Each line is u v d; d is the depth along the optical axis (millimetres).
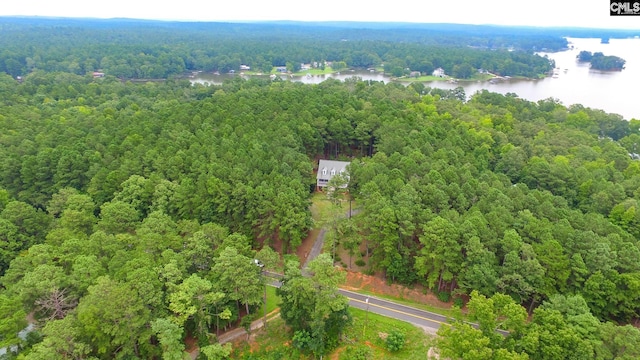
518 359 45688
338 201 93188
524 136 140875
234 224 84750
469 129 135500
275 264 62750
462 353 48156
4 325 47125
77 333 47562
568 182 100375
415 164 95188
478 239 66000
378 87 196750
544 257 64688
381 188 84812
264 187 84625
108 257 63906
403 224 72375
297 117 130500
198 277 56438
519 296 63656
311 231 91938
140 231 70000
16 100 164125
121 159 101250
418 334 62469
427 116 146875
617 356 46906
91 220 80375
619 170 113438
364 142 124562
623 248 64625
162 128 122188
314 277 56156
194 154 100750
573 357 47406
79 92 192000
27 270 58750
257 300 58688
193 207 85938
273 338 61688
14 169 99625
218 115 132375
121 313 49094
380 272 77750
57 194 92312
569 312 52906
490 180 92438
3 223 74750
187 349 59188
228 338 61719
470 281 64438
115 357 50438
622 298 60656
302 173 100688
